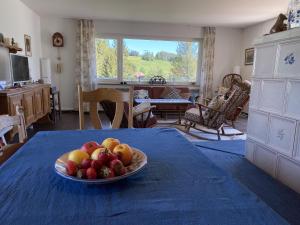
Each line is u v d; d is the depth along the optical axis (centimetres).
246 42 633
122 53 619
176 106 519
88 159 76
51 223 56
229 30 645
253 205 65
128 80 638
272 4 418
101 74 623
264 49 228
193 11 480
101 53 613
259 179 220
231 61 659
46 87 455
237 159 270
